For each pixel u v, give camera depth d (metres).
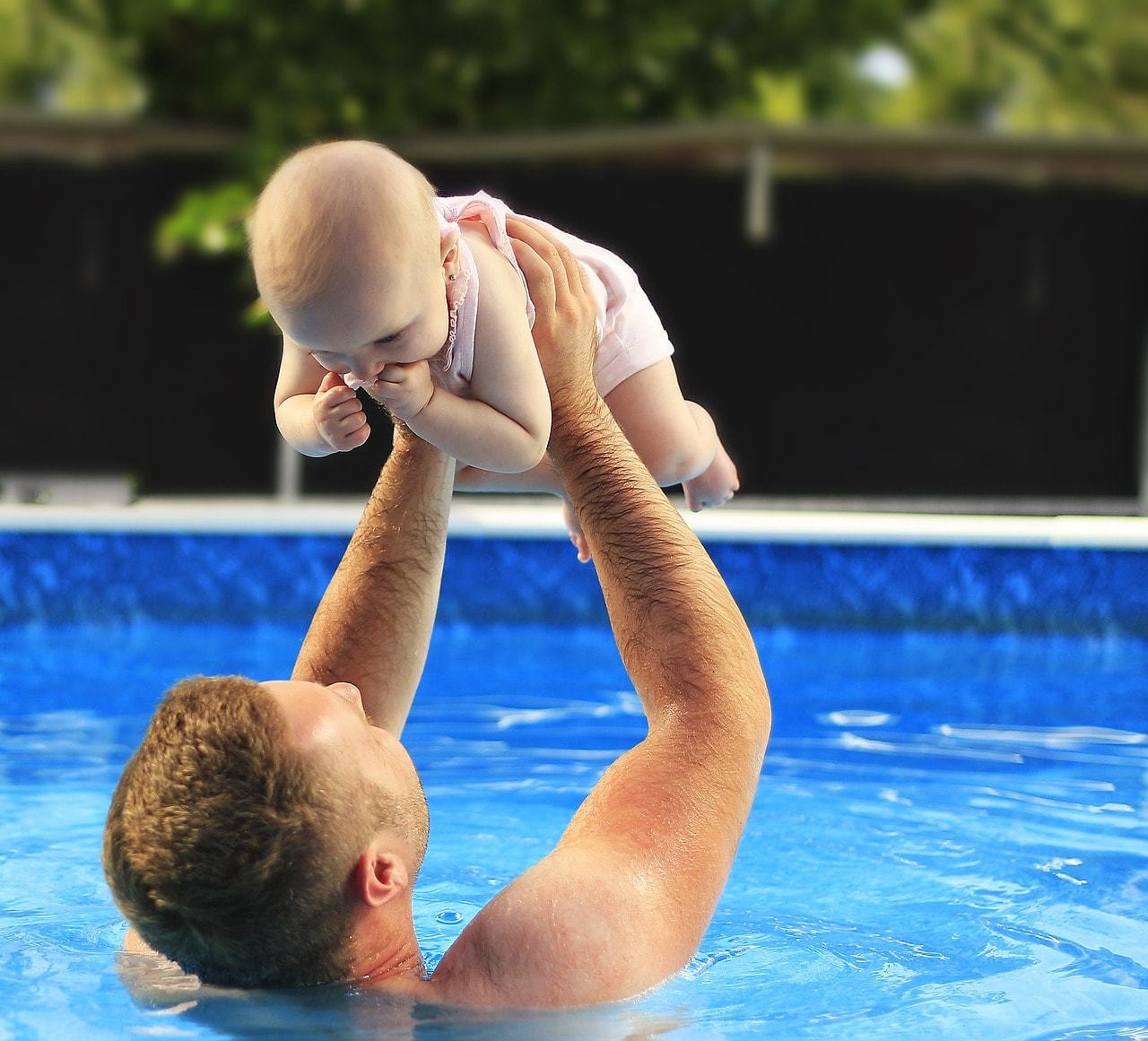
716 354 8.73
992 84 12.22
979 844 3.34
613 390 3.09
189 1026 2.06
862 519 6.33
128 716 4.66
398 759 2.19
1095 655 5.94
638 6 10.35
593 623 6.39
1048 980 2.46
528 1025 2.03
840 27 10.98
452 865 3.18
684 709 2.26
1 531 6.37
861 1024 2.25
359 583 2.53
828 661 5.76
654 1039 2.05
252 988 2.14
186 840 2.01
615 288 3.04
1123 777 3.97
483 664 5.63
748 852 3.27
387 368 2.32
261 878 2.01
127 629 6.38
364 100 10.04
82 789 3.78
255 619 6.44
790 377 8.73
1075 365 8.62
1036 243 8.57
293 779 2.02
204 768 2.03
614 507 2.36
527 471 2.92
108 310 8.59
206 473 8.68
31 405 8.59
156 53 10.11
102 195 8.55
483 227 2.55
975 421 8.70
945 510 7.02
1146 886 3.03
